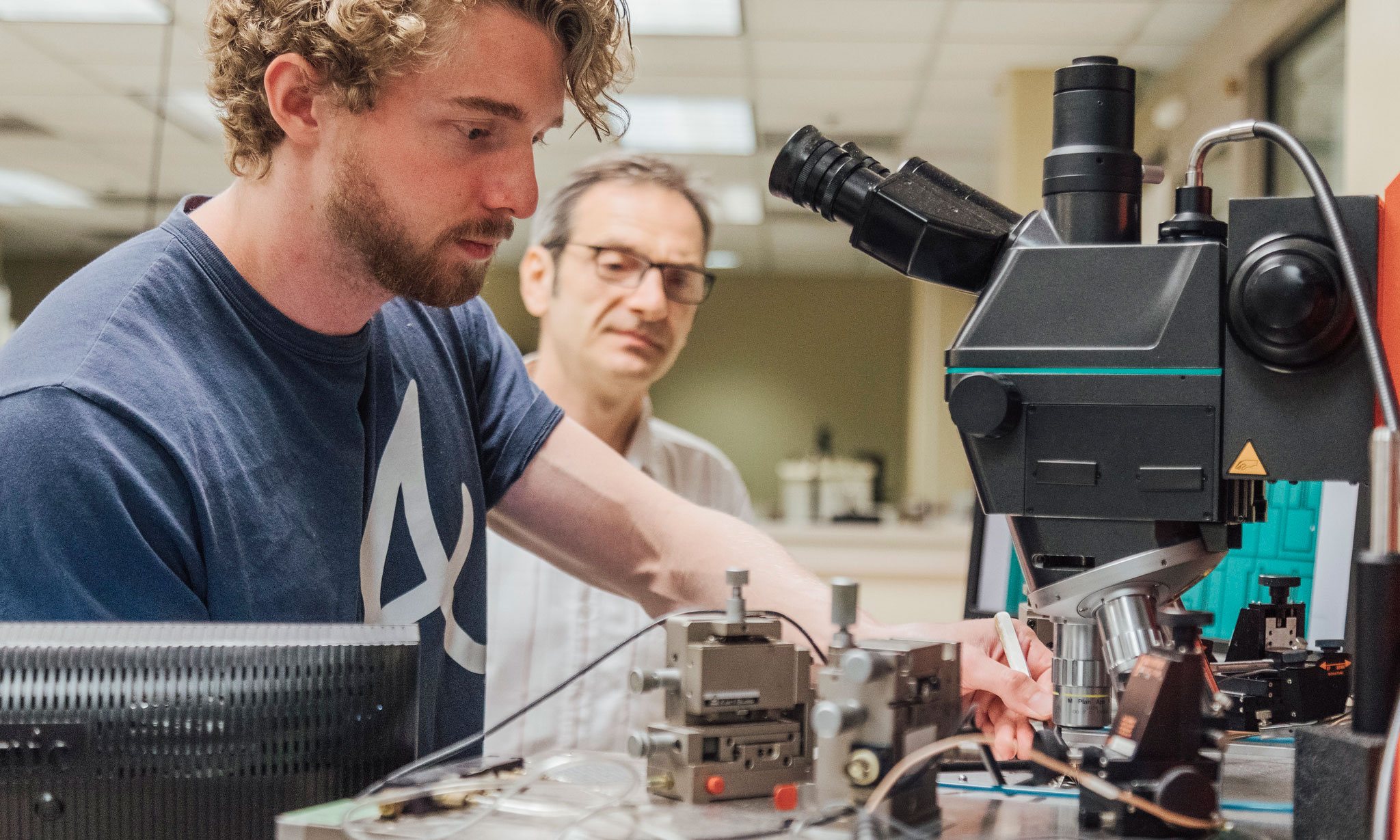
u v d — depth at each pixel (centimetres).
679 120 535
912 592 422
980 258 76
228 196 96
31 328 87
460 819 63
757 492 957
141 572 79
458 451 110
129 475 80
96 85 495
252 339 91
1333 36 333
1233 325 67
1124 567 70
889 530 432
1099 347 70
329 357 95
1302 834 60
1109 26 416
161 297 88
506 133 88
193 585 83
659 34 428
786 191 80
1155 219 177
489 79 84
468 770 70
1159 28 417
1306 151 68
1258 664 95
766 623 68
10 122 552
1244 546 118
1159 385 69
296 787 68
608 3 94
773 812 62
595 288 176
